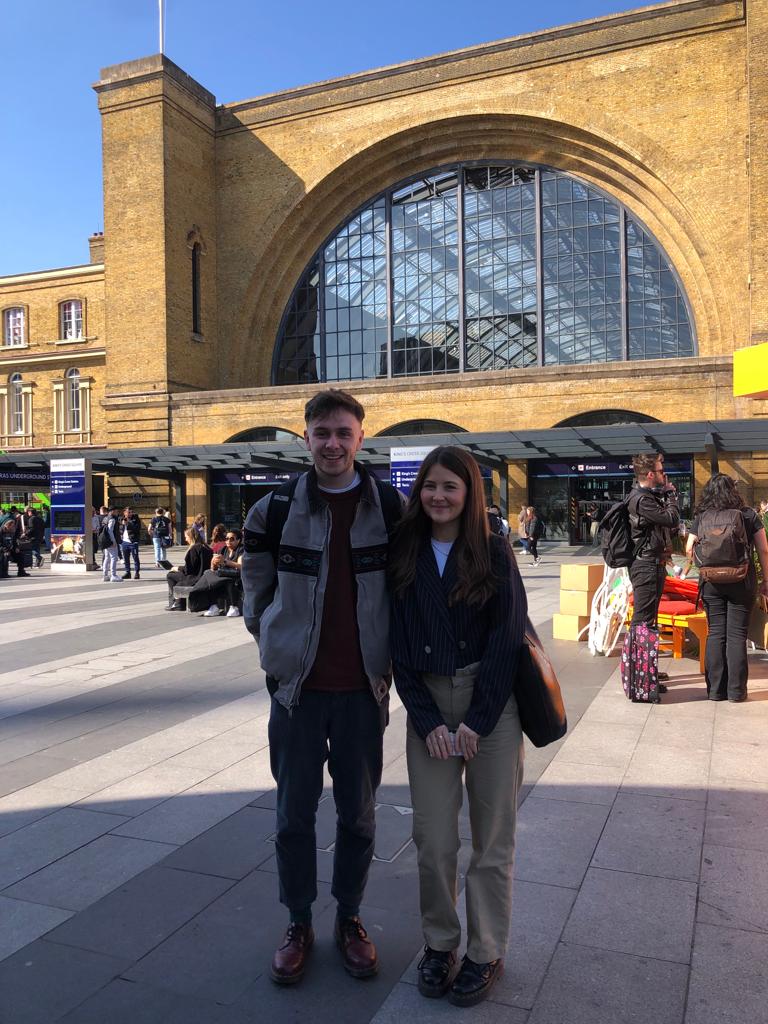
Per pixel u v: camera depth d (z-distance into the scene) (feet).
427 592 8.89
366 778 9.48
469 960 8.84
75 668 26.55
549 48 98.07
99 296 124.47
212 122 115.14
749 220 84.28
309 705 9.29
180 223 108.47
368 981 9.09
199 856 12.11
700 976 9.00
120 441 109.60
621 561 21.47
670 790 14.53
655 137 94.63
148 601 47.42
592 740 17.62
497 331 108.78
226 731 18.75
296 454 94.53
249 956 9.53
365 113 107.55
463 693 8.94
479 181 109.91
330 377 117.29
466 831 12.94
